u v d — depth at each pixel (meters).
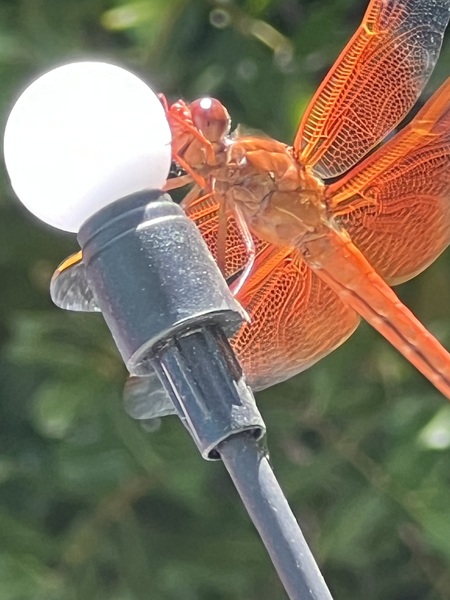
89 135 0.18
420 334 0.26
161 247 0.18
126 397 0.24
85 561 0.33
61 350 0.33
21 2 0.33
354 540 0.32
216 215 0.25
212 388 0.18
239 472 0.18
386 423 0.32
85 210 0.19
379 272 0.27
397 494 0.31
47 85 0.18
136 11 0.32
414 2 0.26
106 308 0.19
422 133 0.26
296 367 0.26
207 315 0.18
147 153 0.18
